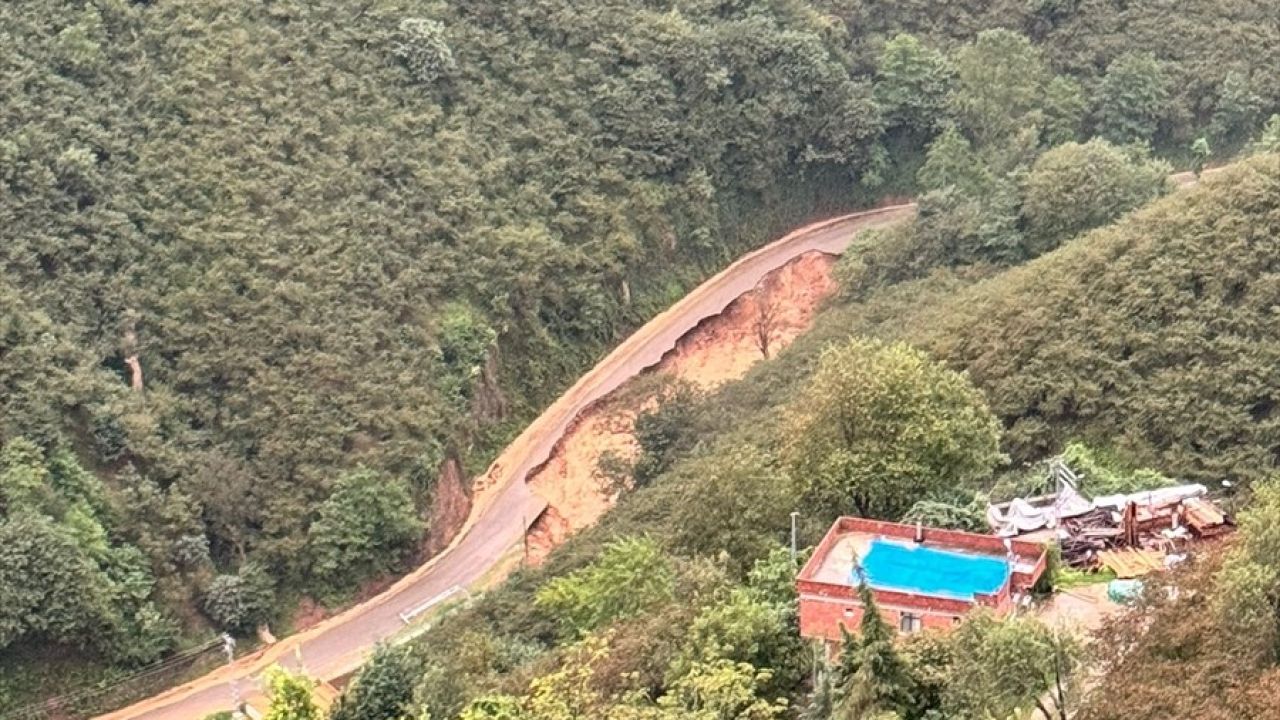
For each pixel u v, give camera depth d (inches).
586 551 3309.5
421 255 4160.9
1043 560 2071.9
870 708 1659.7
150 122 3949.3
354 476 3651.6
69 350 3540.8
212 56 4116.6
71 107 3858.3
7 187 3659.0
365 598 3627.0
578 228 4571.9
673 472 3661.4
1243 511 1844.2
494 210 4409.5
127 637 3309.5
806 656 1971.0
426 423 3848.4
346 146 4210.1
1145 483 2551.7
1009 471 2834.6
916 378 2544.3
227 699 3275.1
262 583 3511.3
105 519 3400.6
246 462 3639.3
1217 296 3161.9
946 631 1813.5
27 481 3272.6
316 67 4298.7
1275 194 3326.8
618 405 4288.9
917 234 4576.8
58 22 3959.2
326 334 3850.9
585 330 4478.3
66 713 3216.0
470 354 4074.8
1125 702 1517.0
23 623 3154.5
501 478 4052.7
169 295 3745.1
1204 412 2923.2
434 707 2358.5
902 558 2086.6
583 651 2124.8
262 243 3902.6
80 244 3690.9
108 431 3494.1
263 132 4094.5
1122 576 2101.4
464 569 3722.9
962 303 3762.3
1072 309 3316.9
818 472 2514.8
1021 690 1635.1
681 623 2087.8
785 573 2156.7
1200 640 1584.6
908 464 2469.2
